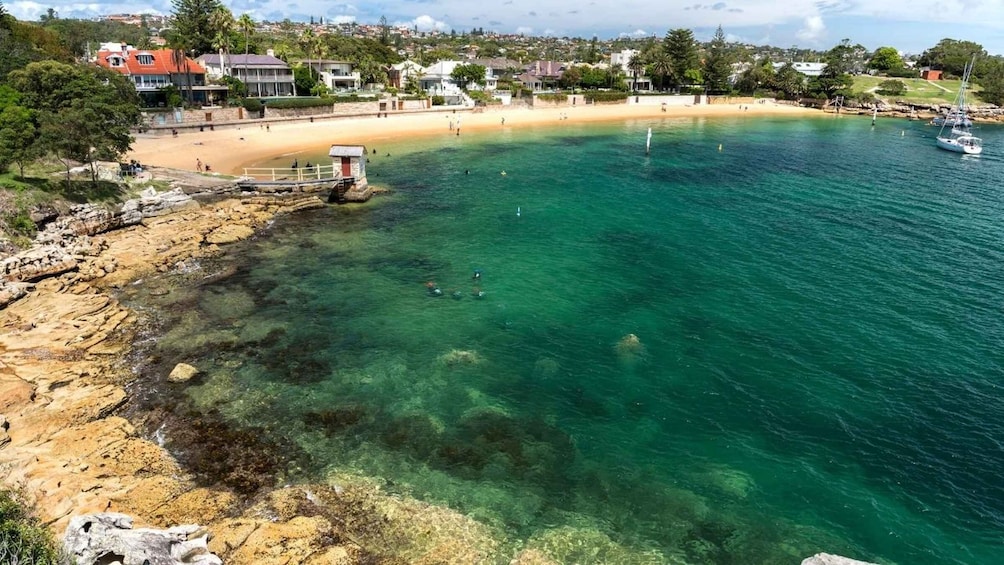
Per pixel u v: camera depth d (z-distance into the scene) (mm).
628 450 26094
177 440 25578
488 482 23797
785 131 136500
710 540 21406
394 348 34031
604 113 160625
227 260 46812
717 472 24812
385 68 178500
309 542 19688
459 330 36344
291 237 52562
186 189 58875
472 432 26922
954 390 30266
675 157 98188
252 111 110938
